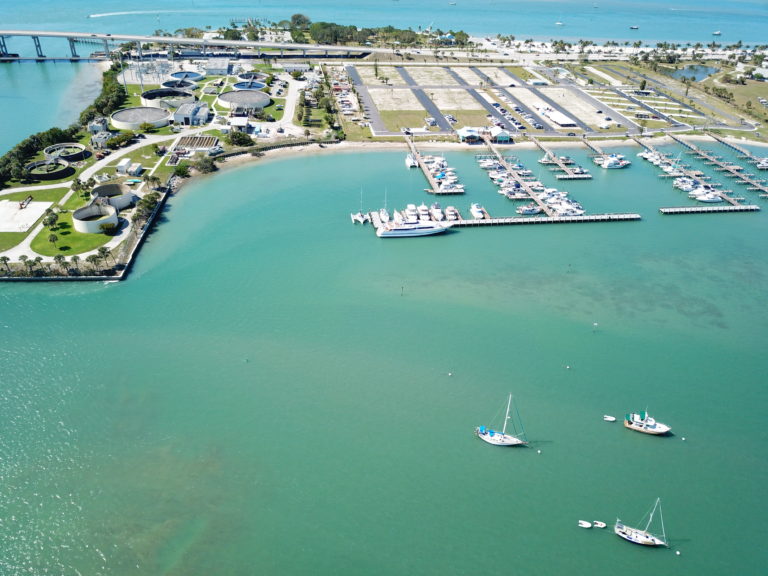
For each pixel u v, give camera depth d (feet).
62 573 311.47
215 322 498.28
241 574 313.32
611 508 355.56
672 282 585.22
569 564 324.19
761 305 554.46
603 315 531.09
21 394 418.51
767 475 380.58
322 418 409.90
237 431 397.39
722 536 341.21
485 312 527.40
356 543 331.16
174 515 342.85
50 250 563.48
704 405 434.71
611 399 436.35
